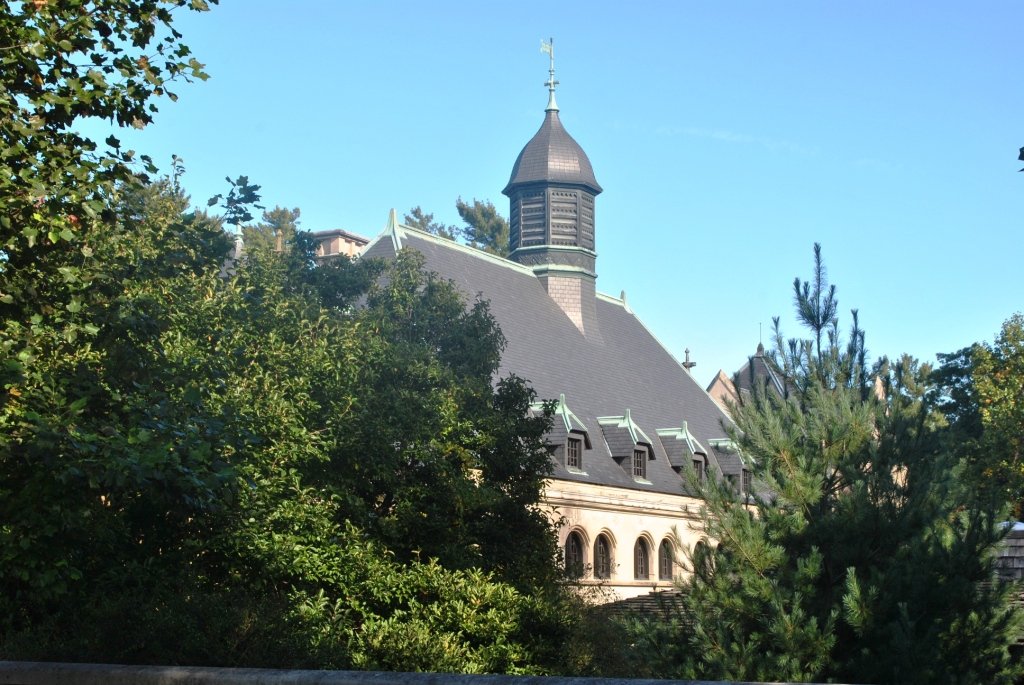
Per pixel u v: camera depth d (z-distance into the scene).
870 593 16.47
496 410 32.91
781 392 21.22
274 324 25.66
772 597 17.52
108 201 14.08
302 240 34.62
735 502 18.86
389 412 28.41
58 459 12.32
